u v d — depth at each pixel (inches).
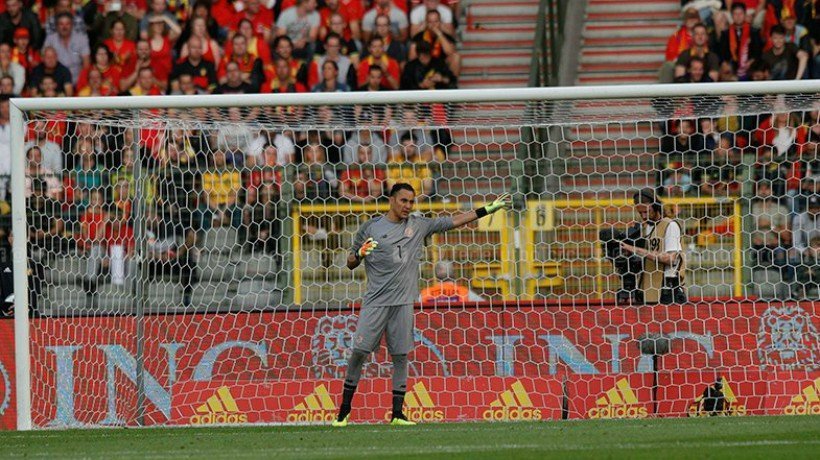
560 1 2224.4
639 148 1761.8
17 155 1342.3
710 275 1550.2
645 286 1432.1
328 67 2091.5
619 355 1398.9
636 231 1454.2
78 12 2154.3
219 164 1660.9
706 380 1389.0
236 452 989.2
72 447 1071.0
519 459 890.1
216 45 2127.2
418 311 1416.1
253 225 1603.1
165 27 2137.1
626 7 2282.2
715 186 1563.7
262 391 1407.5
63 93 2101.4
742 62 2103.8
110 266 1615.4
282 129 1492.4
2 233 1643.7
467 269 1585.9
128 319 1413.6
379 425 1250.6
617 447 962.7
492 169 1633.9
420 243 1227.2
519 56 2258.9
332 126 1513.3
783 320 1396.4
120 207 1651.1
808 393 1381.6
